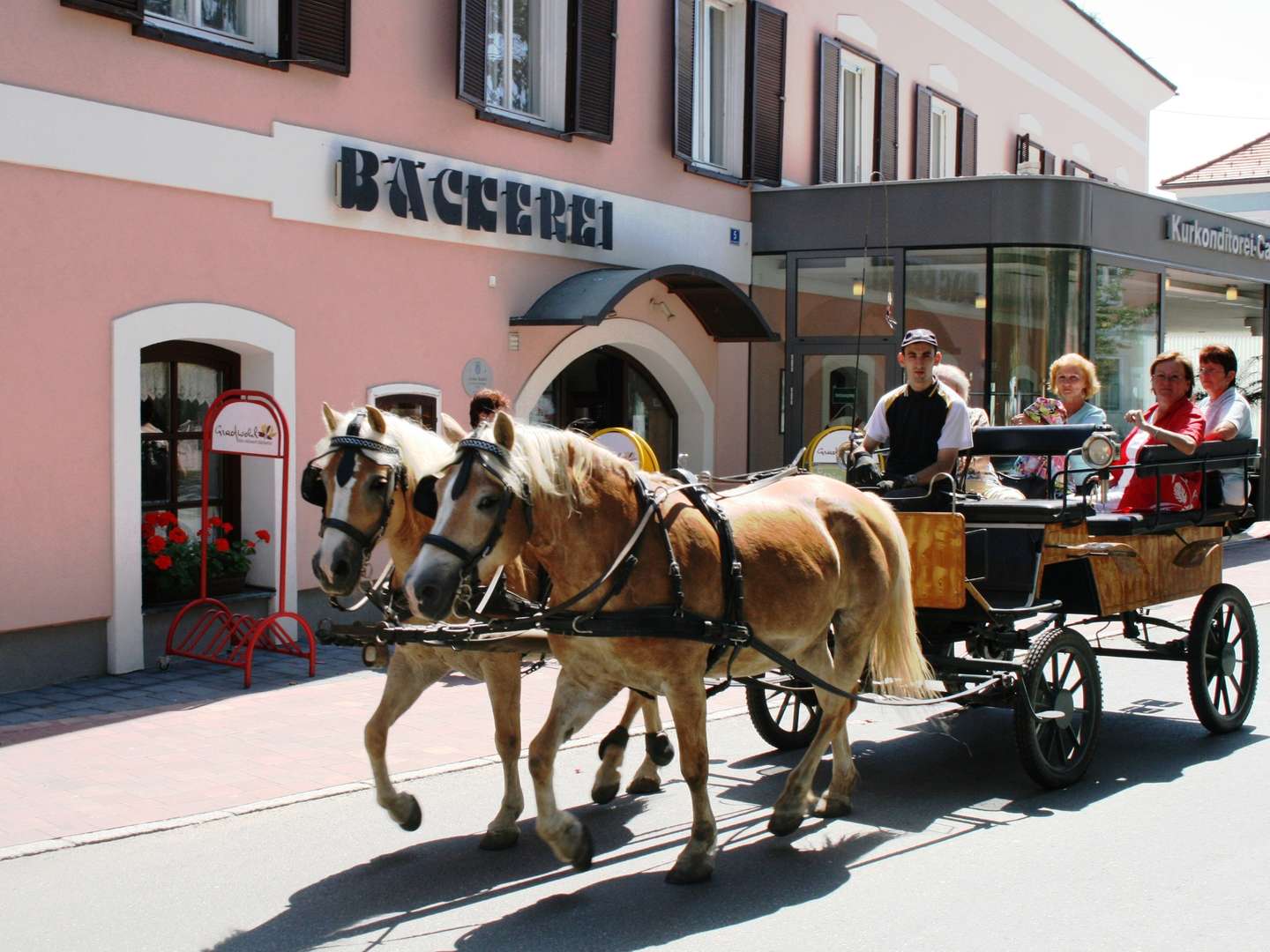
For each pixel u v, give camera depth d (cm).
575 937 495
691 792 556
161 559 958
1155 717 884
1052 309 1549
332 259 1094
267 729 796
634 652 533
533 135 1285
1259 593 1423
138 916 513
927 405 753
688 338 1536
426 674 607
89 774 696
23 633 898
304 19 1041
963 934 494
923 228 1552
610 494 534
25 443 888
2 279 871
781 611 592
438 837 618
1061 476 855
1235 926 502
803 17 1717
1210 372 892
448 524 483
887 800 687
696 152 1562
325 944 488
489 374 1242
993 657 760
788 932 498
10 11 866
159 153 958
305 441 1077
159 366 1024
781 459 1656
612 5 1348
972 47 2214
